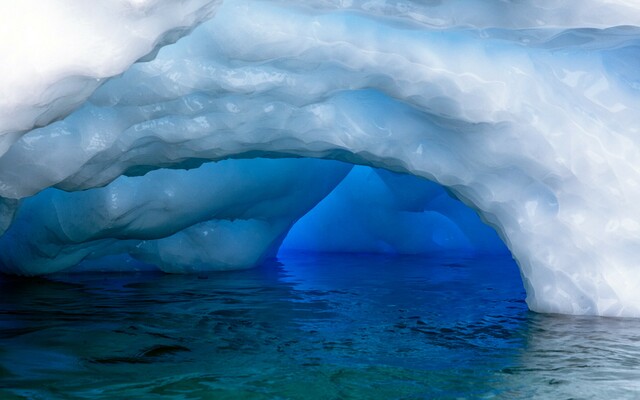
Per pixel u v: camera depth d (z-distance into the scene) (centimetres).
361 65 351
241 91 353
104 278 580
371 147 407
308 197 632
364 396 268
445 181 417
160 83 336
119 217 504
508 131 375
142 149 385
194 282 564
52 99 255
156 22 254
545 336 369
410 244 888
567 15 317
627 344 350
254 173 560
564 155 374
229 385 279
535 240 407
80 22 237
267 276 618
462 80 357
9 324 384
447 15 330
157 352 329
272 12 330
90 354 324
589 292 407
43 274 587
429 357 327
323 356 326
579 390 278
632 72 385
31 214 536
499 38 353
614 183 377
